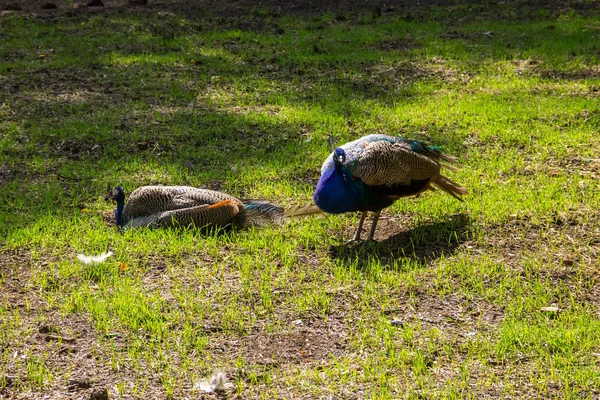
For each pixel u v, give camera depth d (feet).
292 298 22.66
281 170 32.27
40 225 27.02
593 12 61.62
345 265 24.79
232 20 58.44
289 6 63.62
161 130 36.45
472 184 30.76
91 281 23.70
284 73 45.75
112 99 40.68
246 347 20.35
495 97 41.39
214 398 18.15
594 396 18.20
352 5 63.98
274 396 18.19
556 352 19.85
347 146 26.27
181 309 22.07
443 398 18.06
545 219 27.73
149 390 18.47
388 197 26.14
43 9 61.52
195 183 30.96
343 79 44.68
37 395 18.20
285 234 26.96
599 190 29.96
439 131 36.55
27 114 38.27
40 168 32.32
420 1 65.77
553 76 45.37
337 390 18.42
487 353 20.03
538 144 34.76
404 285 23.44
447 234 26.94
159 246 25.58
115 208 29.09
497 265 24.56
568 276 24.00
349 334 20.94
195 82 43.75
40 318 21.58
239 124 37.22
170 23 56.70
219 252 25.50
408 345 20.35
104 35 53.16
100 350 20.12
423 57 48.83
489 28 56.29
